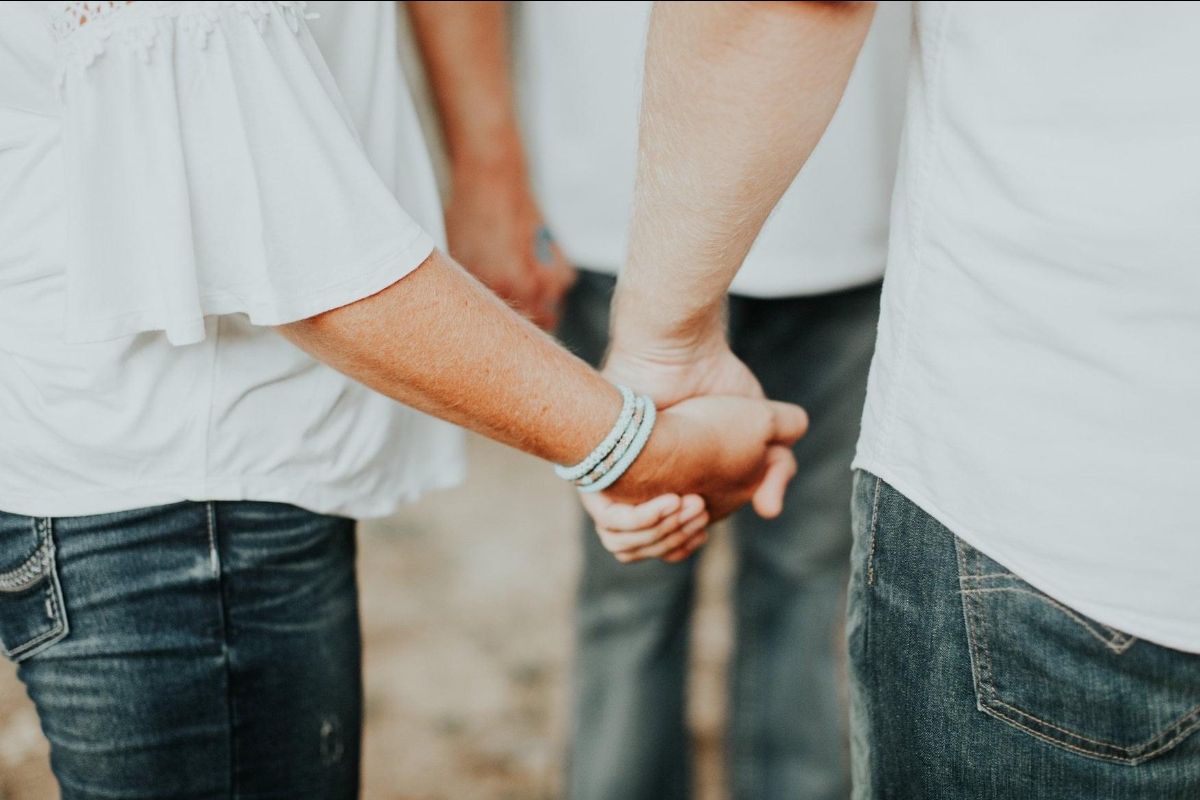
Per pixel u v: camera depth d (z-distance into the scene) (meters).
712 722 2.11
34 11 0.89
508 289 1.68
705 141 0.91
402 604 2.39
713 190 0.94
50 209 0.93
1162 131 0.77
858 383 1.63
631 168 1.52
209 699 1.06
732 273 1.04
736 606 1.85
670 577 1.72
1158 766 0.88
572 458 1.07
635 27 1.45
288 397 1.04
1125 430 0.82
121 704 1.04
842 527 1.72
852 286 1.53
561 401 1.03
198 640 1.05
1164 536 0.83
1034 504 0.86
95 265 0.90
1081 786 0.90
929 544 0.92
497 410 1.00
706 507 1.27
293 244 0.91
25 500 1.01
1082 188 0.79
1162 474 0.82
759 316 1.62
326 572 1.13
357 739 1.23
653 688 1.77
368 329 0.94
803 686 1.79
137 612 1.02
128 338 0.96
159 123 0.88
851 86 1.41
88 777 1.07
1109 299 0.80
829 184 1.46
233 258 0.92
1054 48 0.78
